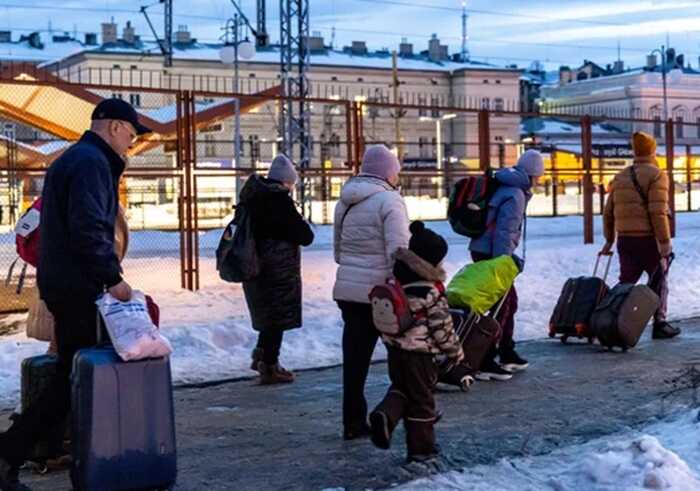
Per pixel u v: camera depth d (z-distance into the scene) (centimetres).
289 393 855
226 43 4538
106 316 537
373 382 894
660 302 1093
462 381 836
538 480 584
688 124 2227
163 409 539
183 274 1412
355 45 8738
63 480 602
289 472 613
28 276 1370
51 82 1245
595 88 9244
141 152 2855
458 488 570
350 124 1617
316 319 1158
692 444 641
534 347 1062
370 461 632
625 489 547
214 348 1030
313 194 3638
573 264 1738
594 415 752
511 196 873
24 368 624
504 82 8575
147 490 537
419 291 602
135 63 7394
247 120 5425
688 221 3147
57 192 556
